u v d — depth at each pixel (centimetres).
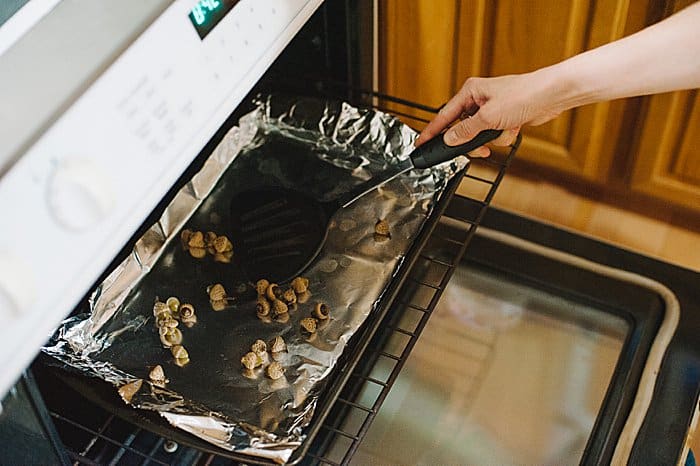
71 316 73
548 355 94
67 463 63
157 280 80
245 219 84
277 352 74
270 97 92
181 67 55
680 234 109
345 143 90
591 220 111
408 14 98
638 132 101
